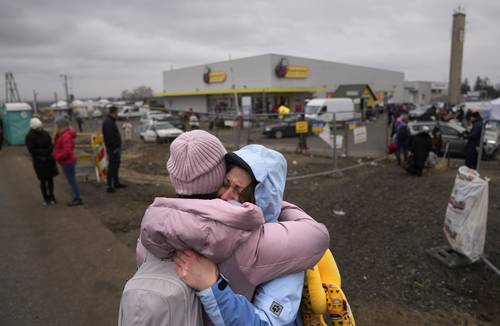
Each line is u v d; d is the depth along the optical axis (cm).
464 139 1398
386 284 410
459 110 2717
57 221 636
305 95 4088
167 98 5053
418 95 7738
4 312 358
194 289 109
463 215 431
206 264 110
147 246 114
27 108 2086
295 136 2098
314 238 127
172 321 104
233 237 110
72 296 386
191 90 4625
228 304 108
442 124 1498
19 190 898
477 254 432
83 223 621
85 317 348
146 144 1972
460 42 4938
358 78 5300
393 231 561
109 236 559
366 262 462
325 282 145
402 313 357
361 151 1523
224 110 3881
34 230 593
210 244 107
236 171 129
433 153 1159
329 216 646
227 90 3959
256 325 111
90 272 441
